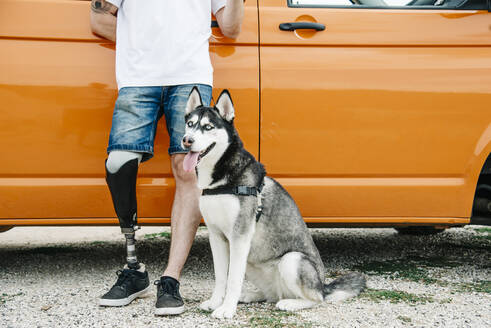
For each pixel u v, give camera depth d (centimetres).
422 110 287
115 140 240
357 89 284
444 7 297
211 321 217
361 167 289
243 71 280
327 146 286
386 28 288
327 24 286
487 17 293
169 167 285
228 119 240
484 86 288
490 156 301
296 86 282
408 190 291
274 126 283
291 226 247
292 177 289
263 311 234
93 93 276
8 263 341
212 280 296
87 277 300
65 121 275
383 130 287
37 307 236
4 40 271
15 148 273
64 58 274
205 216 237
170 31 248
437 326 211
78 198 280
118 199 241
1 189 273
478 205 307
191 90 246
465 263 340
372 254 376
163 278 231
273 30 284
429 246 410
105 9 262
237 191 228
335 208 290
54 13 275
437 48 289
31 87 271
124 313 227
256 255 245
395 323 214
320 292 235
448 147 289
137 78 249
